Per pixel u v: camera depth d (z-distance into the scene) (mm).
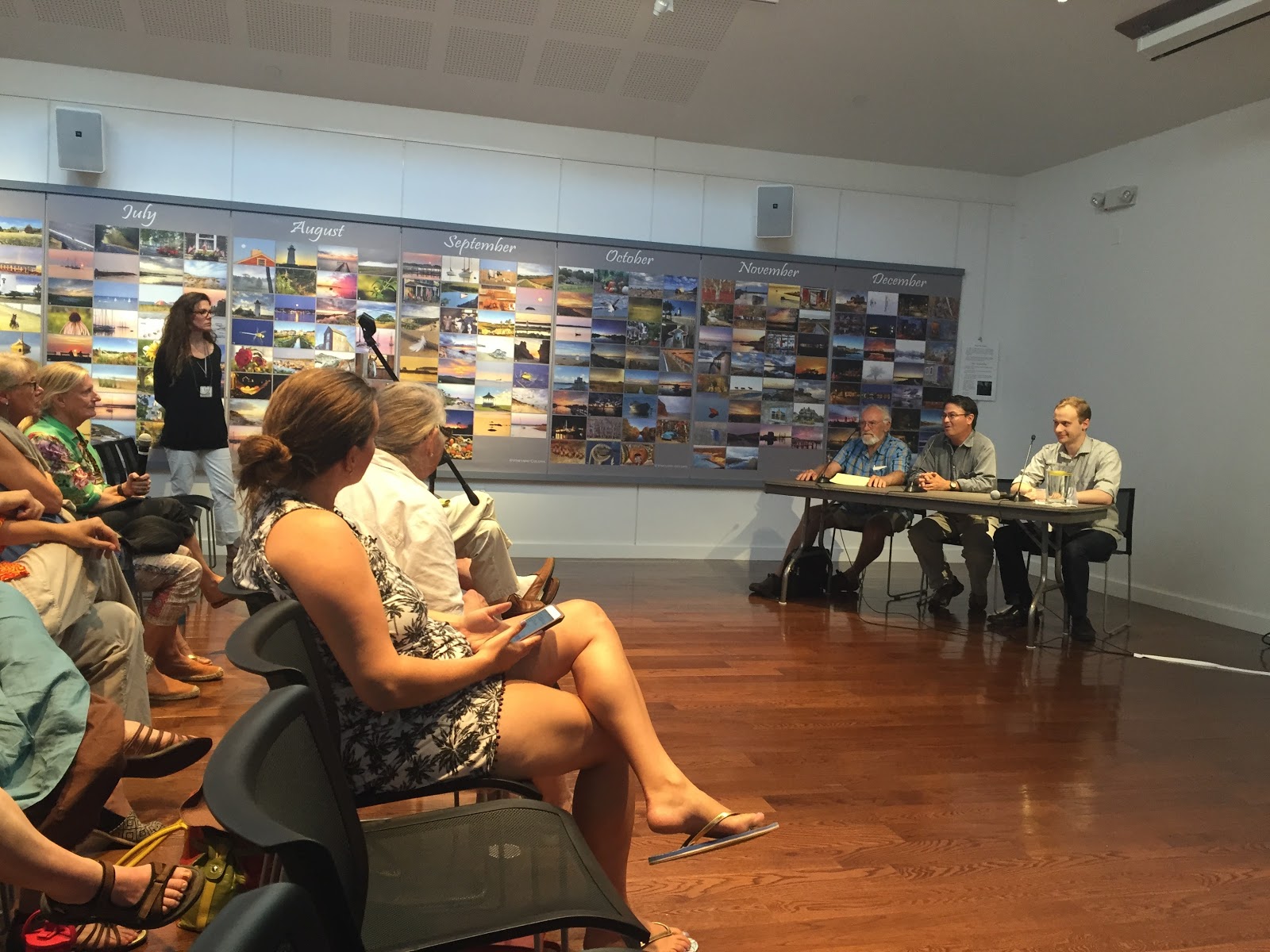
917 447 7707
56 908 1712
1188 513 6125
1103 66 5816
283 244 6473
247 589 1440
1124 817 2805
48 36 5770
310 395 1506
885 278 7551
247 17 5668
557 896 1208
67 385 3426
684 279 7184
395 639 1539
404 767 1479
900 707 3795
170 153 6285
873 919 2156
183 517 3658
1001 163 7465
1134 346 6598
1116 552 5312
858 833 2615
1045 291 7461
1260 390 5668
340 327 6602
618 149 7027
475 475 6926
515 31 5844
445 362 6801
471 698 1533
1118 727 3660
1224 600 5844
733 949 2006
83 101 6121
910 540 5922
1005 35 5645
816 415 7492
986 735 3502
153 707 3332
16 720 1708
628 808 1639
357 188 6609
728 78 6281
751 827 1569
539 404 6992
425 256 6719
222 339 6414
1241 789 3070
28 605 1876
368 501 1970
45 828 1706
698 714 3580
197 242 6328
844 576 6258
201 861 1832
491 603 2508
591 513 7180
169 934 1873
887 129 6930
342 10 5629
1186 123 6219
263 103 6414
